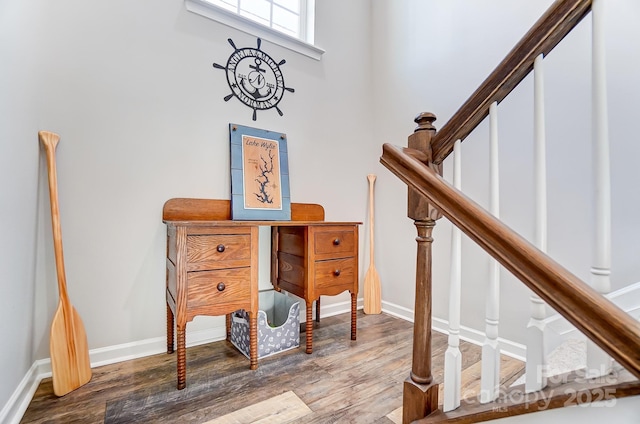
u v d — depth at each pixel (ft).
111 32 5.08
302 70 7.30
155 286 5.44
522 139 5.37
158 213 5.49
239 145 6.31
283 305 6.57
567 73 4.87
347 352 5.65
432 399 2.90
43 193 4.48
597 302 1.49
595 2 1.93
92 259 4.92
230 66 6.25
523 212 5.36
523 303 5.32
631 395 1.60
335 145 7.91
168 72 5.58
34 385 4.21
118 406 3.94
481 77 6.16
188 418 3.74
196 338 5.88
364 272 8.50
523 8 5.50
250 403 4.07
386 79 8.26
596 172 1.87
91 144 4.91
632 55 4.31
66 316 4.32
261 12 7.10
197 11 5.88
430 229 2.96
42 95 4.46
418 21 7.42
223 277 4.77
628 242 4.24
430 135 3.01
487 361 2.48
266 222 5.18
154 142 5.46
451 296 2.84
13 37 3.63
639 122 4.22
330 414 3.87
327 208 7.75
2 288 3.34
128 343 5.20
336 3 7.95
